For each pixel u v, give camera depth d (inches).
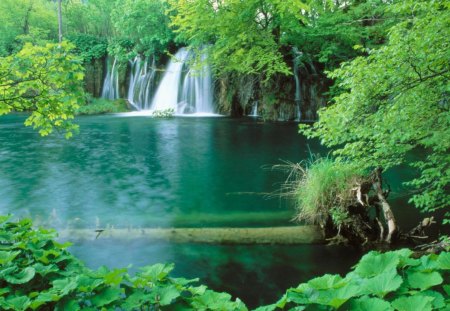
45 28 1326.3
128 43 1128.8
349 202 250.1
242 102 940.6
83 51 1173.1
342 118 209.3
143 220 291.6
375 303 85.8
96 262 216.7
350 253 229.9
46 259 135.3
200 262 217.9
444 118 196.7
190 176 425.7
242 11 658.8
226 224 278.2
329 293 92.5
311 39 763.4
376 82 190.4
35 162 495.8
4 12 1245.7
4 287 127.0
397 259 97.2
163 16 1042.1
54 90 210.5
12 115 965.2
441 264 95.5
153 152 553.3
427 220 243.0
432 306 85.4
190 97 1016.9
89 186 390.6
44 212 314.8
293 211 301.7
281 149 565.9
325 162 283.6
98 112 1020.5
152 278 115.1
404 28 192.7
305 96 874.8
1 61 193.5
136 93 1112.8
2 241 165.9
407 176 381.4
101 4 1355.8
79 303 112.7
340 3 742.5
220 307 101.7
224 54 712.4
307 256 225.9
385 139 211.3
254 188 373.7
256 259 221.9
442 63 190.7
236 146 591.8
